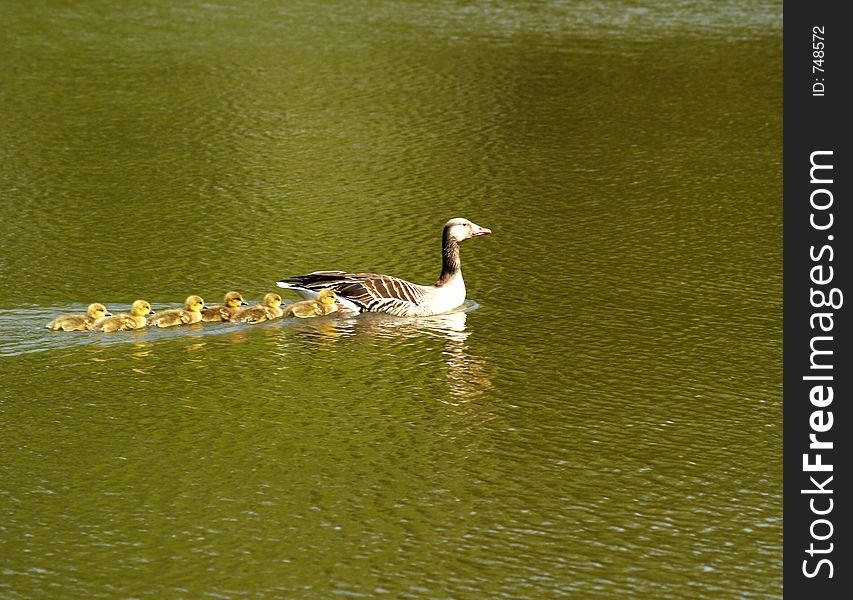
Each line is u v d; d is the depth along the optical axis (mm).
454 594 14453
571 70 42156
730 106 38406
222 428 18609
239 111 36938
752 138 35344
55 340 21500
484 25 48469
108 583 14508
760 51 44719
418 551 15367
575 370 21031
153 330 22094
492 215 29156
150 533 15641
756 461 17891
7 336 21531
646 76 41562
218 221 28219
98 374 20328
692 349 21891
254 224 28109
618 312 23625
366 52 44031
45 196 29500
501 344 22125
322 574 14797
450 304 23750
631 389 20266
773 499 16875
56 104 37062
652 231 28188
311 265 25703
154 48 43969
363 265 25859
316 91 39156
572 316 23453
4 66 40906
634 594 14547
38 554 15086
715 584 14820
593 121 36875
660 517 16328
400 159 33188
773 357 21516
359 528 15891
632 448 18266
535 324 23062
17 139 33719
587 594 14531
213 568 14875
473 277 25547
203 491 16719
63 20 48094
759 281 25172
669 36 46875
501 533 15852
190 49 43969
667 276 25516
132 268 25125
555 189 31156
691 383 20516
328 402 19609
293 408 19375
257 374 20562
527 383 20484
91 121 35562
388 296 23234
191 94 38500
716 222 28750
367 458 17797
